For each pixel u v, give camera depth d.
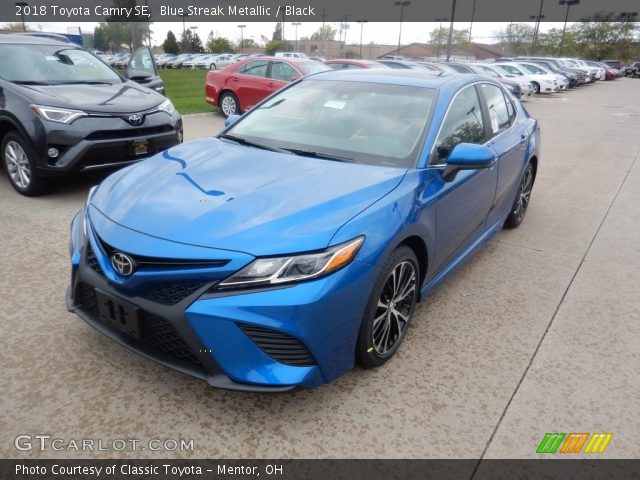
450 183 3.06
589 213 5.77
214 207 2.41
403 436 2.30
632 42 81.38
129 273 2.25
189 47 85.25
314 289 2.16
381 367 2.78
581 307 3.58
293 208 2.38
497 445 2.29
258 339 2.16
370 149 3.07
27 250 4.00
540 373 2.81
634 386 2.74
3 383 2.50
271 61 11.45
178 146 3.43
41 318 3.07
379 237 2.40
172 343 2.28
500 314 3.43
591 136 11.56
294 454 2.18
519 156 4.45
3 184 5.75
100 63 6.39
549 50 80.81
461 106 3.54
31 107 4.89
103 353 2.77
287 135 3.34
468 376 2.75
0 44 5.69
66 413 2.33
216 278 2.13
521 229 5.17
